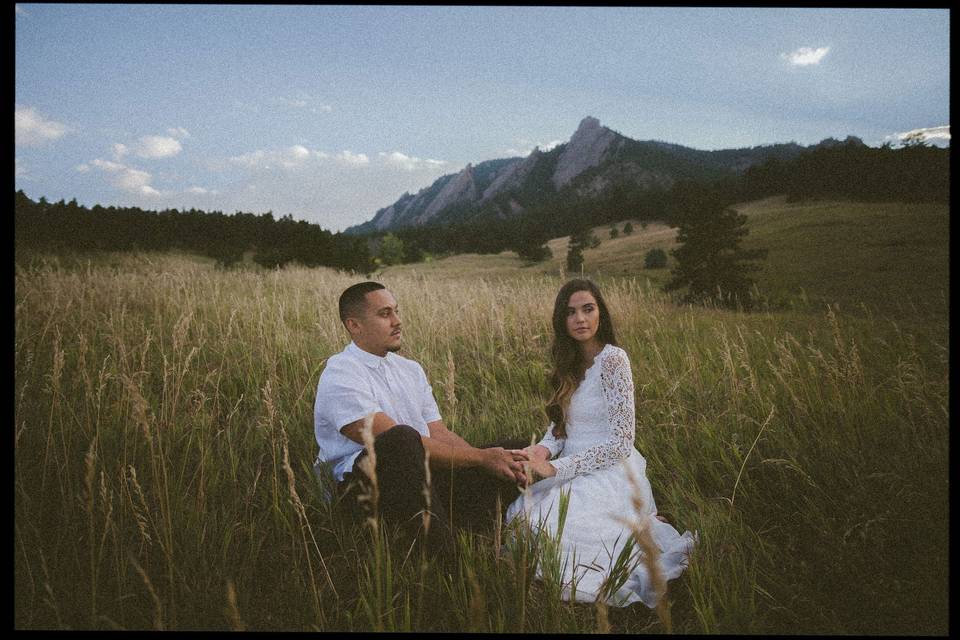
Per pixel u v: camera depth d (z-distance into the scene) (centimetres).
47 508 222
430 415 305
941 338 450
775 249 5747
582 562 226
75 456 256
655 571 128
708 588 206
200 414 307
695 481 290
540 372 479
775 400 359
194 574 197
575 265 6944
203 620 183
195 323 538
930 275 3725
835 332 344
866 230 6131
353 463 241
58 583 186
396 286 828
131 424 290
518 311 626
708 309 1061
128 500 222
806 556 225
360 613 188
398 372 291
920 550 209
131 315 567
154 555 206
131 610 185
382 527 219
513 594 196
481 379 472
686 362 466
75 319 510
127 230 4453
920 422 298
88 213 4269
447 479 273
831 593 204
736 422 329
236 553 215
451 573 213
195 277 827
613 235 12481
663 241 8219
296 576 202
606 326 301
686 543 231
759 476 285
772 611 198
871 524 223
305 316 674
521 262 8969
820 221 7194
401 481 222
